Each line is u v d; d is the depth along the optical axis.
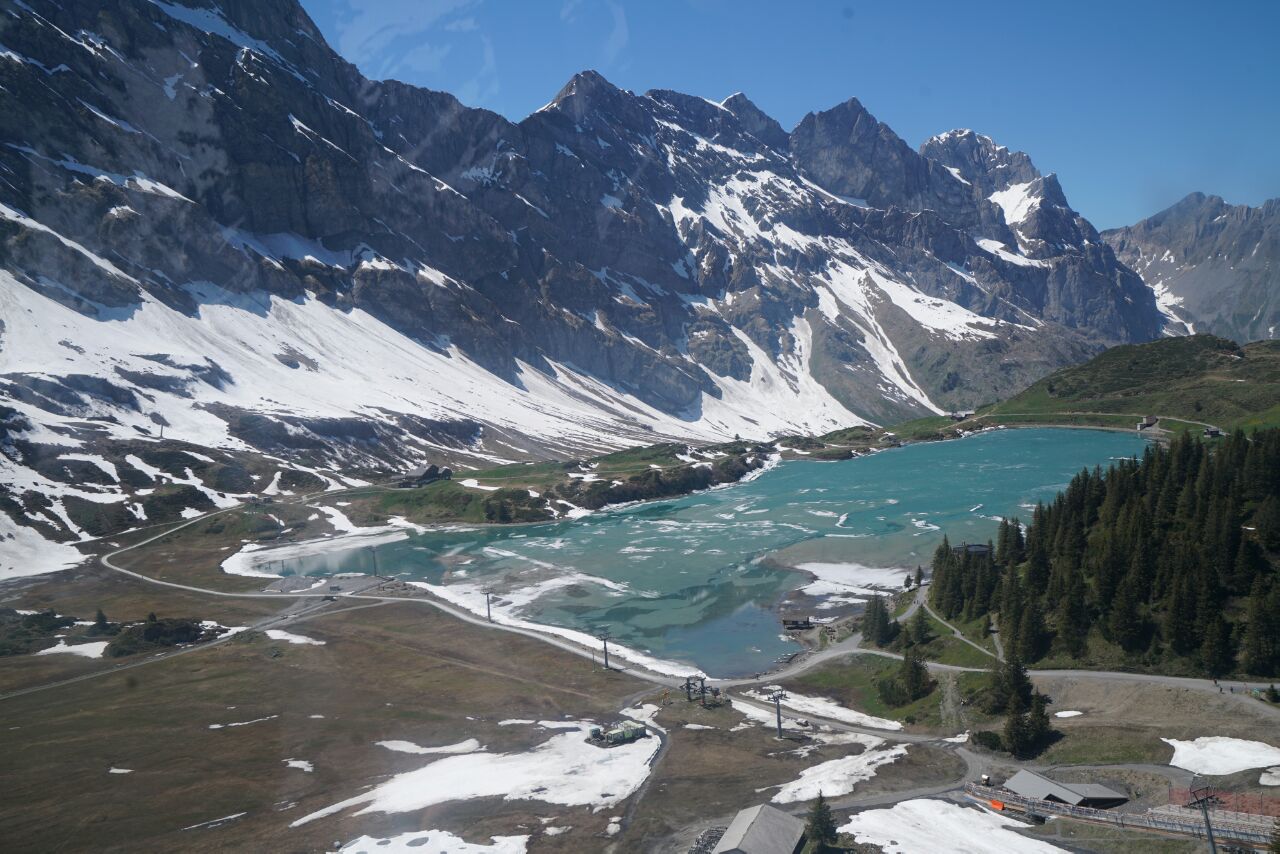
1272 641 93.12
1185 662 97.62
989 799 76.06
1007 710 94.56
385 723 104.81
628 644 136.62
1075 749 82.94
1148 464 139.38
